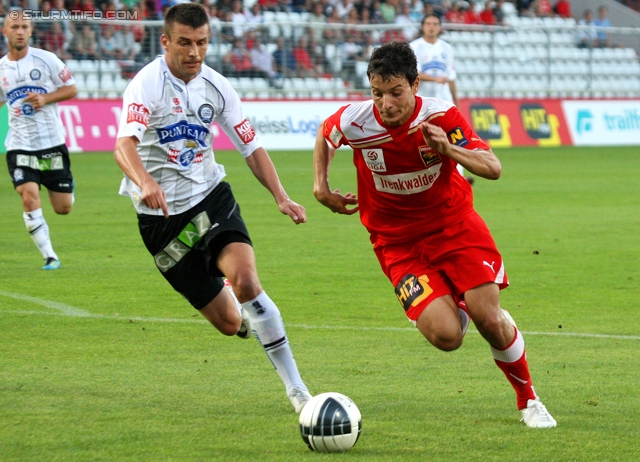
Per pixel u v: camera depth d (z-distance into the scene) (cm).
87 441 1454
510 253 3534
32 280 2934
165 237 1817
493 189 5794
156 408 1656
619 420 1603
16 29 3161
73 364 1972
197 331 2305
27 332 2262
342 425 1405
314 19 9256
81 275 3031
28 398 1706
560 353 2111
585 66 10606
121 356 2050
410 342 2211
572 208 4916
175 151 1775
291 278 3011
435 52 5416
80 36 7762
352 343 2195
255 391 1791
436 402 1719
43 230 3141
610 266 3269
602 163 7556
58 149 3247
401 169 1659
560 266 3266
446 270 1644
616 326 2386
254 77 8538
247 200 5141
